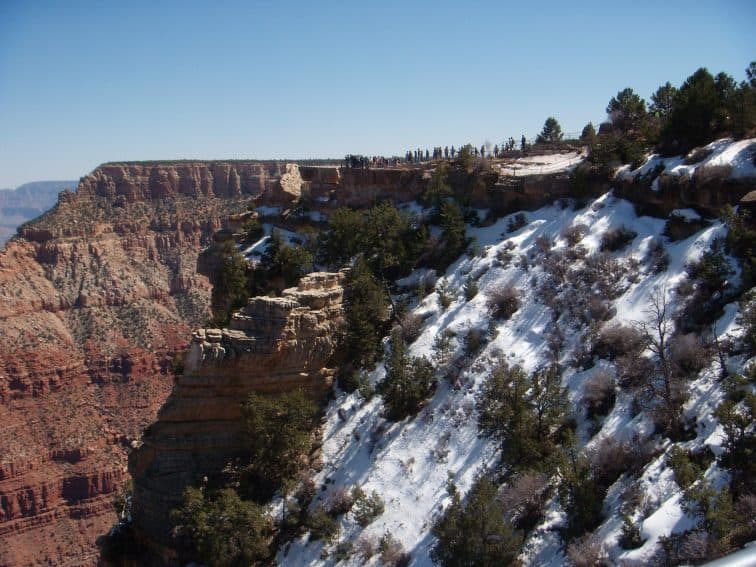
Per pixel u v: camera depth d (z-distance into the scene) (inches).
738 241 1439.5
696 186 1605.6
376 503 1430.9
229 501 1497.3
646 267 1593.3
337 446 1656.0
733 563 307.1
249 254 2513.5
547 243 1824.6
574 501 1103.0
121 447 4815.5
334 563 1385.3
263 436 1584.6
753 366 1100.5
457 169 2281.0
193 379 1684.3
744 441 964.6
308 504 1556.3
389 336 1851.6
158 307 6633.9
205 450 1707.7
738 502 902.4
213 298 2497.5
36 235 6747.1
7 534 4060.0
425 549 1284.4
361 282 1882.4
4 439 4515.3
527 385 1341.0
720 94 1786.4
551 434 1322.6
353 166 2674.7
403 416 1610.5
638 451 1147.3
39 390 5098.4
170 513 1569.9
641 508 1029.2
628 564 927.7
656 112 2358.5
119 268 6801.2
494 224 2089.1
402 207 2397.9
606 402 1311.5
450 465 1418.6
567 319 1577.3
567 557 1056.2
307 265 2266.2
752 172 1534.2
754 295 1274.6
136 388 5585.6
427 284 1974.7
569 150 2450.8
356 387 1766.7
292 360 1723.7
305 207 2704.2
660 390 1189.7
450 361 1644.9
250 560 1465.3
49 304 6092.5
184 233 7588.6
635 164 1866.4
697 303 1385.3
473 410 1487.5
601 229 1790.1
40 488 4234.7
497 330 1654.8
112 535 1860.2
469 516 1132.5
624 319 1477.6
